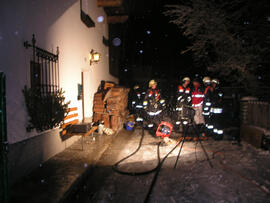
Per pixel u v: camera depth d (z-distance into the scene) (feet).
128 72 65.31
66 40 20.18
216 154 18.84
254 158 17.67
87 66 27.09
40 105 13.89
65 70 19.97
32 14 14.15
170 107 35.58
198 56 34.91
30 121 13.62
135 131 29.45
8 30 11.71
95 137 24.14
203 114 24.03
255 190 12.23
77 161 15.66
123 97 32.30
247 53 28.81
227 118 30.27
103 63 37.01
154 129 28.04
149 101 27.43
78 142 21.75
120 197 11.62
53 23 17.44
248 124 25.11
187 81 24.52
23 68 13.11
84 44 25.89
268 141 19.65
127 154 19.22
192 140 23.88
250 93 31.94
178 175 14.42
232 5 29.30
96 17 31.96
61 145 18.44
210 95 23.40
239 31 30.17
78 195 11.93
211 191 12.15
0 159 8.05
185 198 11.39
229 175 14.30
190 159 17.62
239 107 27.40
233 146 21.44
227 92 35.12
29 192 10.68
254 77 30.04
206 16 29.40
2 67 11.25
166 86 58.59
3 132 8.07
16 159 12.14
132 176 14.42
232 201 11.06
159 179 13.82
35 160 14.14
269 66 31.12
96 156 16.96
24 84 13.23
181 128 27.63
